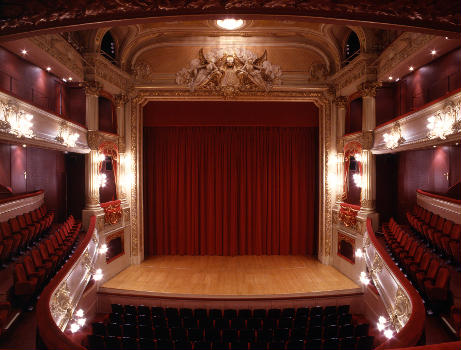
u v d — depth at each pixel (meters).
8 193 7.50
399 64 7.14
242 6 2.07
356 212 8.59
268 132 11.15
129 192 9.95
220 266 9.95
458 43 6.12
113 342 4.87
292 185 11.17
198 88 9.82
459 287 4.94
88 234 6.76
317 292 7.85
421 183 9.07
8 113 5.02
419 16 2.07
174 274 9.16
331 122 10.02
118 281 8.52
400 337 2.72
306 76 9.91
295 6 2.06
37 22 2.13
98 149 8.50
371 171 8.28
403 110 8.68
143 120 10.41
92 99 8.32
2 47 6.45
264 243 11.27
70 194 9.54
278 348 5.06
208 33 9.38
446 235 5.96
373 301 7.25
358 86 8.46
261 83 9.63
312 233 11.12
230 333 5.54
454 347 1.15
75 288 5.48
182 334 5.51
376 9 2.04
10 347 4.16
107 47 9.30
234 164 11.11
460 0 1.89
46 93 8.17
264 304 7.58
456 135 5.07
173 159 11.06
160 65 9.88
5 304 4.27
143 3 1.99
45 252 5.95
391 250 7.12
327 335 5.63
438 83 7.12
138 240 10.08
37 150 9.06
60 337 2.66
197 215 11.18
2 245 5.16
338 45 9.36
